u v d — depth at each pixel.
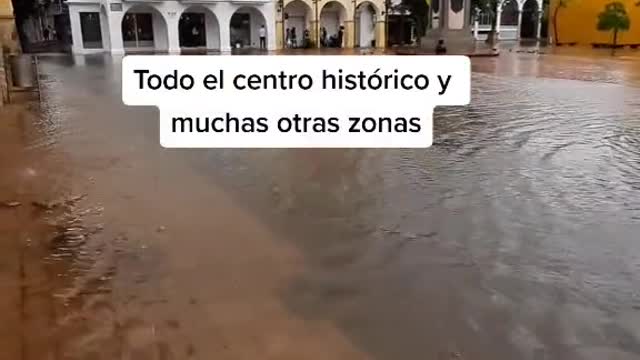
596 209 4.83
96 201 5.01
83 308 3.18
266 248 4.00
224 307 3.19
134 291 3.38
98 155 6.69
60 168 6.11
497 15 39.62
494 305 3.22
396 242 4.12
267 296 3.31
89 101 11.12
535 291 3.39
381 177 5.82
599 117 9.23
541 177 5.79
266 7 32.56
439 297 3.32
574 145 7.20
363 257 3.86
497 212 4.77
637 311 3.16
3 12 14.31
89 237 4.19
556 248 4.01
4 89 11.01
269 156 6.71
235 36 33.78
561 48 33.78
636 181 5.62
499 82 14.87
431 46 28.53
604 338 2.90
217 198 5.13
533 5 43.41
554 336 2.92
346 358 2.72
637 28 35.69
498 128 8.41
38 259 3.82
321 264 3.75
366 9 36.78
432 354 2.76
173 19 30.55
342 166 6.27
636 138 7.58
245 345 2.83
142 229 4.35
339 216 4.67
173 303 3.23
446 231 4.34
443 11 28.34
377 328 2.99
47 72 17.64
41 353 2.76
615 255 3.89
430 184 5.58
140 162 6.41
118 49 29.17
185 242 4.10
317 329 2.97
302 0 34.41
